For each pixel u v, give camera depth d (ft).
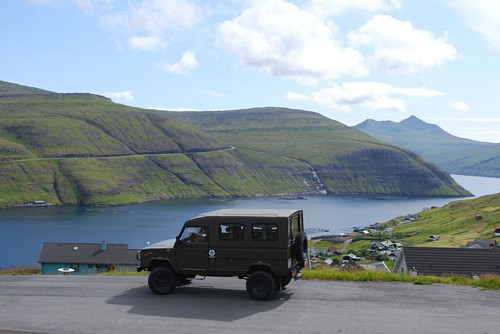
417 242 438.81
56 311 51.57
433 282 65.10
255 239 54.80
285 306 52.34
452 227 486.79
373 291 59.31
